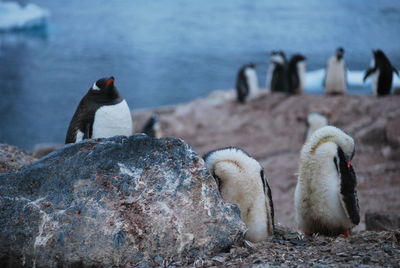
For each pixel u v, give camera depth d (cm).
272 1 13012
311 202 643
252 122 2180
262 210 599
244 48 6525
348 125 1916
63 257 512
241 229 550
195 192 548
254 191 592
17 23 7150
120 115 707
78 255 512
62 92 4300
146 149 573
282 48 6500
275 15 10244
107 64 5559
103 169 557
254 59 5781
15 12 7294
